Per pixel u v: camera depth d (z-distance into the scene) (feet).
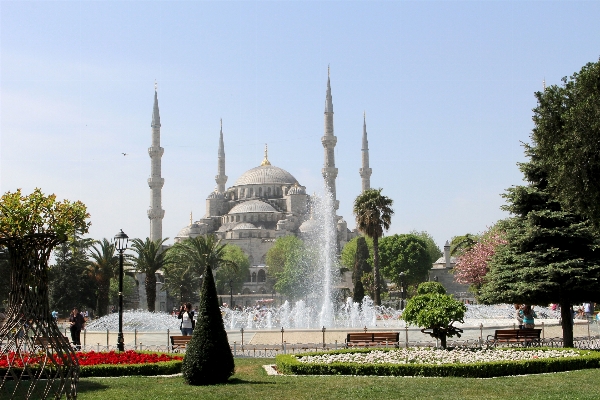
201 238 299.38
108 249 258.78
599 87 98.48
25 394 64.64
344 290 350.64
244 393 64.85
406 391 65.26
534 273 105.50
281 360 85.35
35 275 51.29
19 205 52.47
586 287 103.19
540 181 110.93
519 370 79.10
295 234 634.84
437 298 98.43
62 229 52.19
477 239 307.58
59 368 52.90
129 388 69.31
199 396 63.36
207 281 73.82
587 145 95.50
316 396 62.75
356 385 69.36
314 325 199.11
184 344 106.11
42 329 51.13
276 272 533.14
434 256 544.21
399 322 191.93
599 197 98.68
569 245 107.04
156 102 551.18
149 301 248.73
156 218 542.16
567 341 106.93
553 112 103.04
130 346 120.26
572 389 65.41
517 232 109.09
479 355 88.63
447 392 64.64
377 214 251.19
